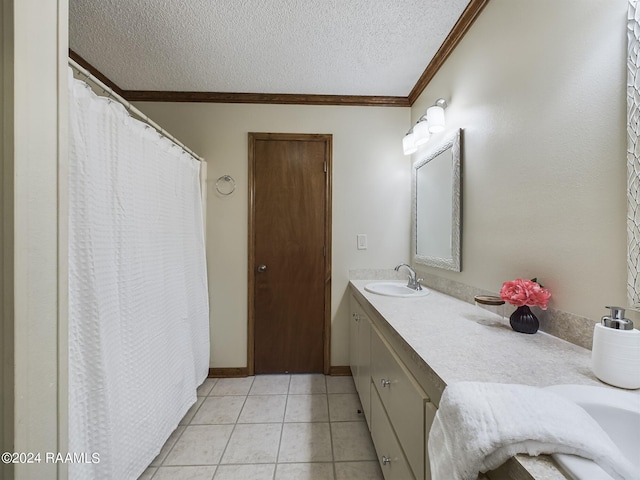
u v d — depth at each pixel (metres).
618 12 0.77
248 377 2.38
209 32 1.62
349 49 1.77
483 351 0.88
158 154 1.54
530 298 0.98
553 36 0.98
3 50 0.63
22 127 0.64
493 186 1.31
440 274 1.88
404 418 1.00
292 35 1.65
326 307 2.42
